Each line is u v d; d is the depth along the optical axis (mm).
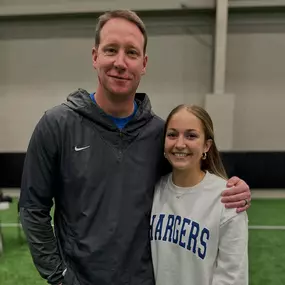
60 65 6387
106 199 1223
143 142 1302
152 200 1325
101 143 1232
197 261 1199
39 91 6484
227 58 6230
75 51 6332
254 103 6320
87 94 1257
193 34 6176
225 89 6316
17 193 6191
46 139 1213
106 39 1154
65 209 1264
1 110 6566
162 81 6355
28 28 6297
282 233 4012
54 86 6449
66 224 1267
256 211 5027
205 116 1289
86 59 6340
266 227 4246
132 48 1156
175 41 6227
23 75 6449
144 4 5984
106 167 1228
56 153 1226
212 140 1338
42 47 6348
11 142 6625
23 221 1253
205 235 1199
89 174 1213
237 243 1173
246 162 5977
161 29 6207
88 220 1211
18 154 6164
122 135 1249
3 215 4742
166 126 1298
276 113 6328
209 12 6047
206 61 6234
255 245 3637
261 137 6387
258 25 6098
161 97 6395
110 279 1213
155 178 1339
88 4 6023
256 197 5953
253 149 6414
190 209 1247
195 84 6312
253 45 6164
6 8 6121
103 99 1232
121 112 1249
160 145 1357
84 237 1219
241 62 6230
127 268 1240
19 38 6336
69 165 1224
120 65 1131
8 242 3693
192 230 1215
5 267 3098
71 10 6035
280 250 3488
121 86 1167
